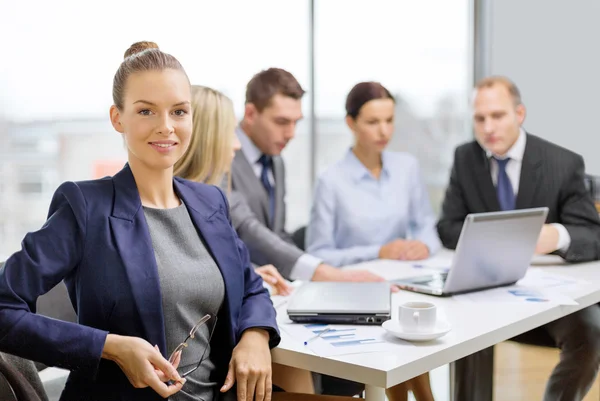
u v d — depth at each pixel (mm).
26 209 3486
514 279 2320
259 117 2854
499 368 2812
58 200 1585
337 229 3203
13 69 3367
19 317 1461
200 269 1644
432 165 4555
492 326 1814
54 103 3480
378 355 1579
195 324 1633
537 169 2955
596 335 2512
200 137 2191
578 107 3979
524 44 4211
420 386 2561
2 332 1454
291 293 2213
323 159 4285
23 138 3428
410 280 2346
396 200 3221
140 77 1583
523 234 2205
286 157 4273
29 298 1498
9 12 3334
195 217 1702
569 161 2941
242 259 1850
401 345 1653
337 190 3182
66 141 3533
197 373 1646
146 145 1597
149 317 1539
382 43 4363
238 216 2537
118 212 1584
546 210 2242
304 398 1808
